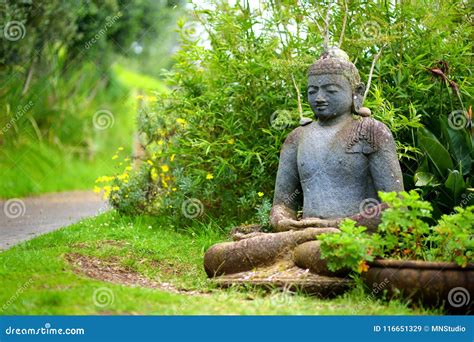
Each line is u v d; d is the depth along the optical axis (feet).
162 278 24.09
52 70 57.06
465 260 19.17
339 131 23.47
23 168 54.85
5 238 33.04
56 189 55.77
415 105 28.12
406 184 27.30
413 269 19.45
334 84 23.34
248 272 22.22
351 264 19.84
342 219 22.31
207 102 31.45
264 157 29.58
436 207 26.02
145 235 29.86
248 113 30.07
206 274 23.95
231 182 31.04
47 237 29.40
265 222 26.21
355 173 23.06
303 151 23.81
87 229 31.37
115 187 34.30
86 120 61.41
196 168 32.40
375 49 29.14
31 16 51.26
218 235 29.76
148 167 34.35
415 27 29.14
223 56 30.68
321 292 20.70
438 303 19.38
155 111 34.73
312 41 29.71
